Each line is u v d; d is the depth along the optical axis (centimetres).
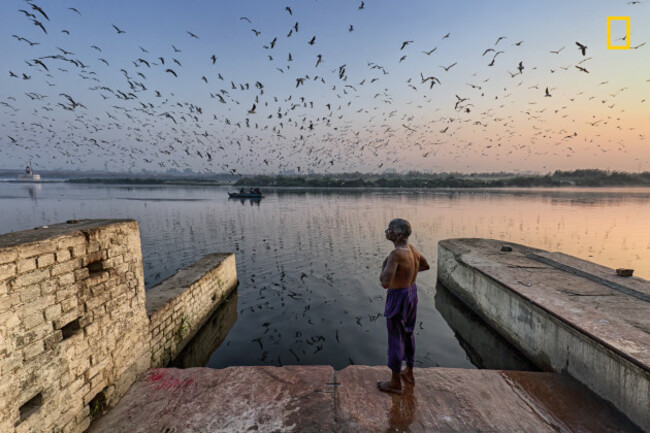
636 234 1923
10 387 268
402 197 5738
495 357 667
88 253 377
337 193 7306
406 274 367
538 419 356
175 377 452
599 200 4656
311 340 718
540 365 567
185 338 709
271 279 1182
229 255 1073
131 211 3431
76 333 353
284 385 416
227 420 353
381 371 446
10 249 271
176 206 4053
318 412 360
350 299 974
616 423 356
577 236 1870
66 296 337
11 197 5575
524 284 688
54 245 322
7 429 264
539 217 2747
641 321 484
